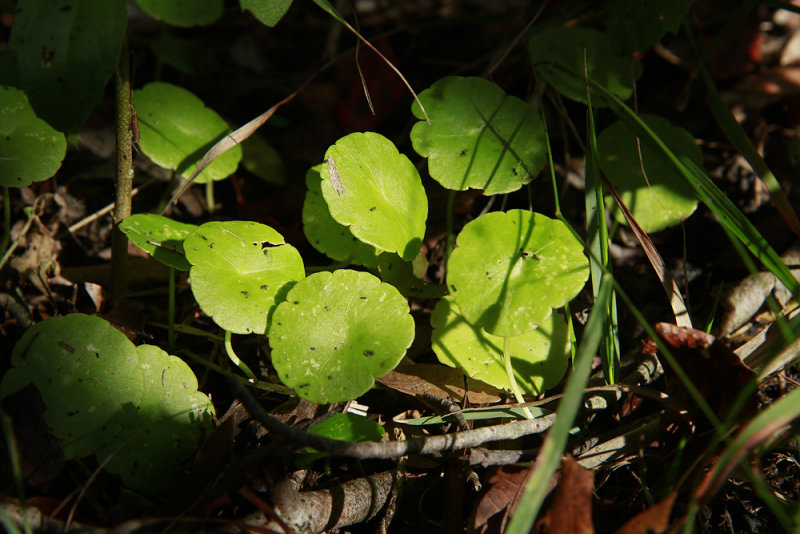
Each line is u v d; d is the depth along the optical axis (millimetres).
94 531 563
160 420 593
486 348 622
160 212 658
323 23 804
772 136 720
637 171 657
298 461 591
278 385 622
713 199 607
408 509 600
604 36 672
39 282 647
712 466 588
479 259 608
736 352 623
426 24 731
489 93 648
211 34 786
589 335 565
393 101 726
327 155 613
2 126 629
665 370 606
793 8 655
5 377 589
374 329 599
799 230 614
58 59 600
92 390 591
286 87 752
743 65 743
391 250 608
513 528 544
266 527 576
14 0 753
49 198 685
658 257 616
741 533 590
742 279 661
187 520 567
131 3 790
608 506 589
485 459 586
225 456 592
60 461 584
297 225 689
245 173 713
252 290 608
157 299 663
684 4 646
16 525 565
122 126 618
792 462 606
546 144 640
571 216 686
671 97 732
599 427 615
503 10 802
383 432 592
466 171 634
